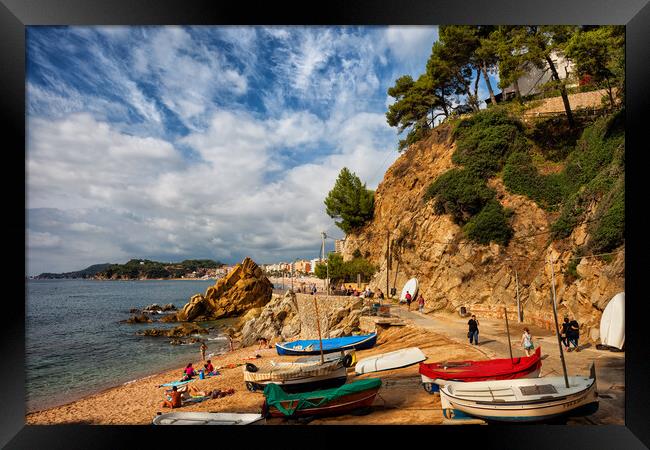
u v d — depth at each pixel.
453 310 31.28
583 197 24.72
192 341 46.16
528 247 29.36
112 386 27.77
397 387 16.14
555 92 35.81
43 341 48.88
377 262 52.31
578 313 21.23
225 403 18.38
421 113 51.09
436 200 36.91
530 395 11.05
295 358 25.64
